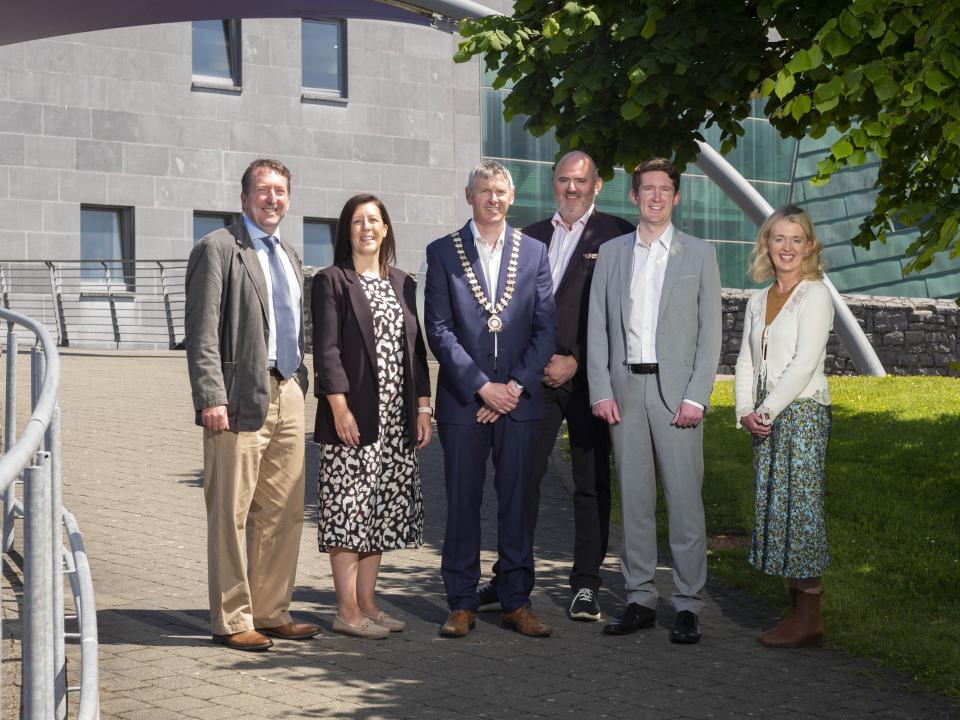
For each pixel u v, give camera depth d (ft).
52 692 9.59
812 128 19.97
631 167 28.43
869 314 61.77
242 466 17.53
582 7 26.14
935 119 17.56
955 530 25.31
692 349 19.17
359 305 18.44
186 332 17.62
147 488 29.32
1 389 42.29
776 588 21.49
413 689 15.88
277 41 80.59
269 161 18.12
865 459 32.91
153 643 17.54
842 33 17.33
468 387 18.63
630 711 15.17
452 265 19.11
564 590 21.86
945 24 16.71
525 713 15.02
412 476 18.81
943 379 50.60
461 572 18.95
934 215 21.59
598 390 19.20
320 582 21.79
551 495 30.40
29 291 72.64
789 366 18.38
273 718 14.52
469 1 42.16
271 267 18.11
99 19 52.85
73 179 74.33
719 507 27.94
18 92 73.00
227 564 17.52
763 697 15.83
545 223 20.66
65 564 18.31
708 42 26.25
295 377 18.28
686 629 18.49
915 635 18.38
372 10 52.42
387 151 84.17
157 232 76.74
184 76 77.61
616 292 19.35
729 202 94.12
